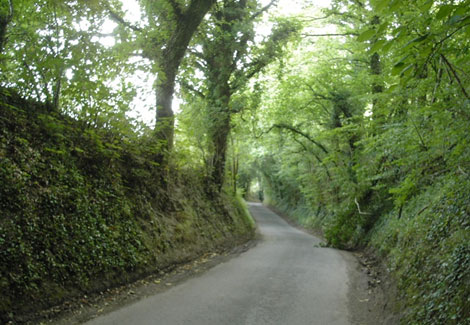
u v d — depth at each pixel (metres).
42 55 7.46
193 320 5.70
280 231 25.50
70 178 7.55
